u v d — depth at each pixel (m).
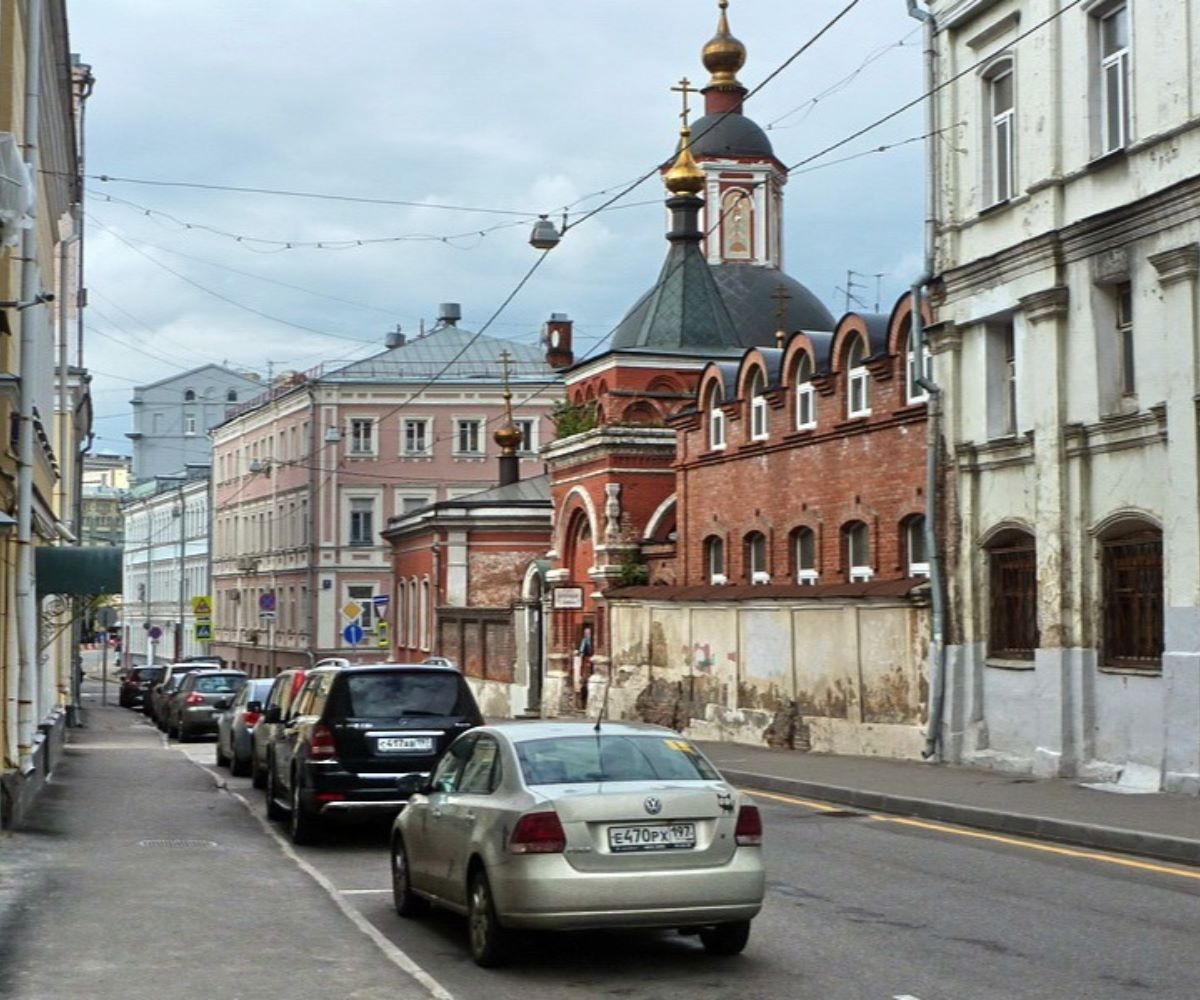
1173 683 19.06
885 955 10.26
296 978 9.62
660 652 35.47
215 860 15.23
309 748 16.47
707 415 35.78
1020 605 23.08
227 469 90.94
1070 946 10.45
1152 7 19.92
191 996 9.13
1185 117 19.33
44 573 21.67
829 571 29.67
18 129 18.03
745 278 54.56
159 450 112.69
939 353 24.67
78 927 11.34
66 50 23.78
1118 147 21.00
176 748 34.56
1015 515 22.91
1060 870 13.94
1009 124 23.44
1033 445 22.23
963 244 24.41
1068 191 21.77
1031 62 22.52
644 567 40.25
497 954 10.08
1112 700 20.69
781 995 9.23
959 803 18.28
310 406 73.81
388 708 16.52
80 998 9.09
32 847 15.90
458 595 56.03
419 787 12.11
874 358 27.59
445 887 11.02
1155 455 19.86
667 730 11.12
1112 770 20.48
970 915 11.66
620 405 47.16
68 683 42.41
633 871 9.72
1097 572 21.11
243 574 85.94
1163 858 14.71
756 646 30.56
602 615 40.53
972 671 23.78
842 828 17.39
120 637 104.94
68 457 36.38
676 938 11.02
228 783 24.48
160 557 106.62
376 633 55.12
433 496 73.94
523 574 55.59
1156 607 20.09
